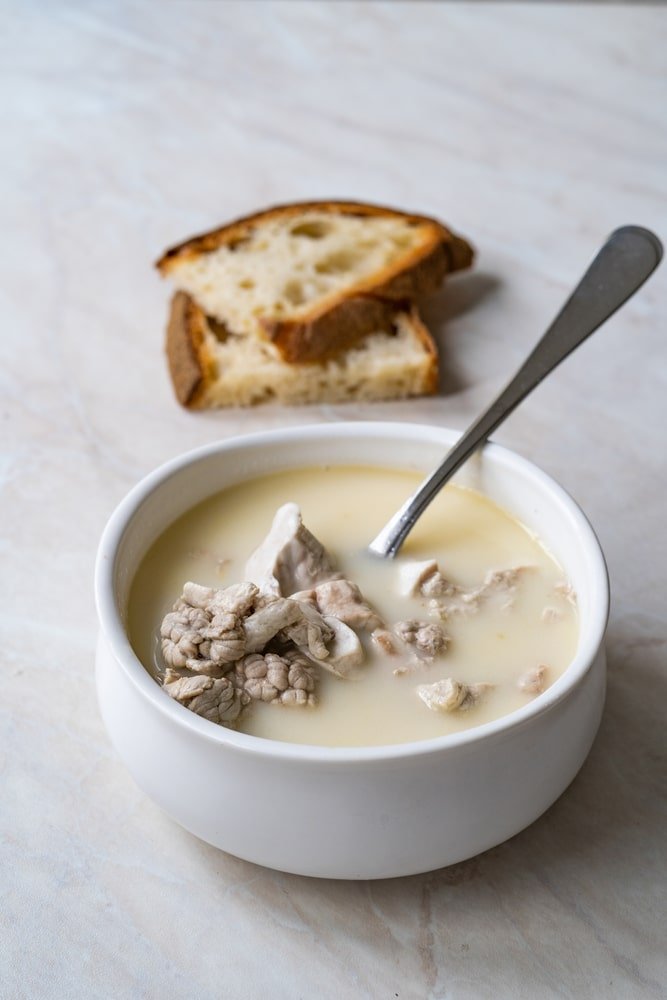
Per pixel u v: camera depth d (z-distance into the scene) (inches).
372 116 33.5
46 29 37.3
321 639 18.2
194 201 30.5
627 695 20.3
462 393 25.6
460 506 20.5
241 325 25.9
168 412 25.3
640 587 21.8
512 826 17.6
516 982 17.5
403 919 18.0
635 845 18.7
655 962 17.6
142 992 17.4
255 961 17.7
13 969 17.6
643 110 33.6
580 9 37.9
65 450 24.5
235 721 17.7
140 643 18.7
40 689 20.6
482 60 35.6
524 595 19.3
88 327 27.1
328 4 38.3
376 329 26.2
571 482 23.7
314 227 28.9
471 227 29.7
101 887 18.3
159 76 35.2
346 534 20.2
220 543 20.0
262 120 33.4
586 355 26.5
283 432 20.6
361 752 16.5
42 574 22.4
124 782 19.5
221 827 17.4
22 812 19.1
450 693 17.8
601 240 29.3
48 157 32.0
